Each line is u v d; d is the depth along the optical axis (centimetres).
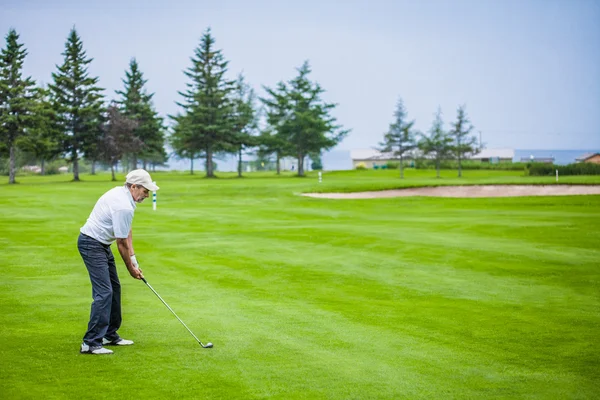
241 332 720
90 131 7556
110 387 529
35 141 6738
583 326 775
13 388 523
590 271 1174
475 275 1134
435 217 2348
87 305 852
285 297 937
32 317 780
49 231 1800
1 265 1197
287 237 1647
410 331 739
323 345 670
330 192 3959
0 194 3866
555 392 537
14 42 6762
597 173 6956
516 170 9000
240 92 9900
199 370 578
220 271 1158
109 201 641
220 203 3309
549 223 1991
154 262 1256
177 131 8075
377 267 1208
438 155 7519
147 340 682
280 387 534
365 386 542
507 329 756
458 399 515
